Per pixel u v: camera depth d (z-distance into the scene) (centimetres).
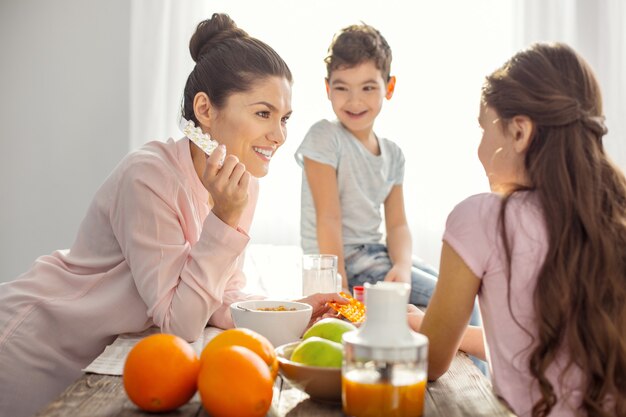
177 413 95
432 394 107
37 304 157
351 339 91
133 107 409
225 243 142
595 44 408
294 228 404
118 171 156
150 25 409
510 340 111
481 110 123
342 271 259
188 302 140
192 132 145
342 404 98
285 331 132
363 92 268
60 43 417
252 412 90
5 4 415
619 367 104
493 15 408
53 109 417
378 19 406
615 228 109
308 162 269
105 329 154
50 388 156
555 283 106
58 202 418
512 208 112
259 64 164
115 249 160
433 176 407
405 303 91
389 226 282
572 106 112
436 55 407
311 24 406
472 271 113
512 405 109
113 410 96
